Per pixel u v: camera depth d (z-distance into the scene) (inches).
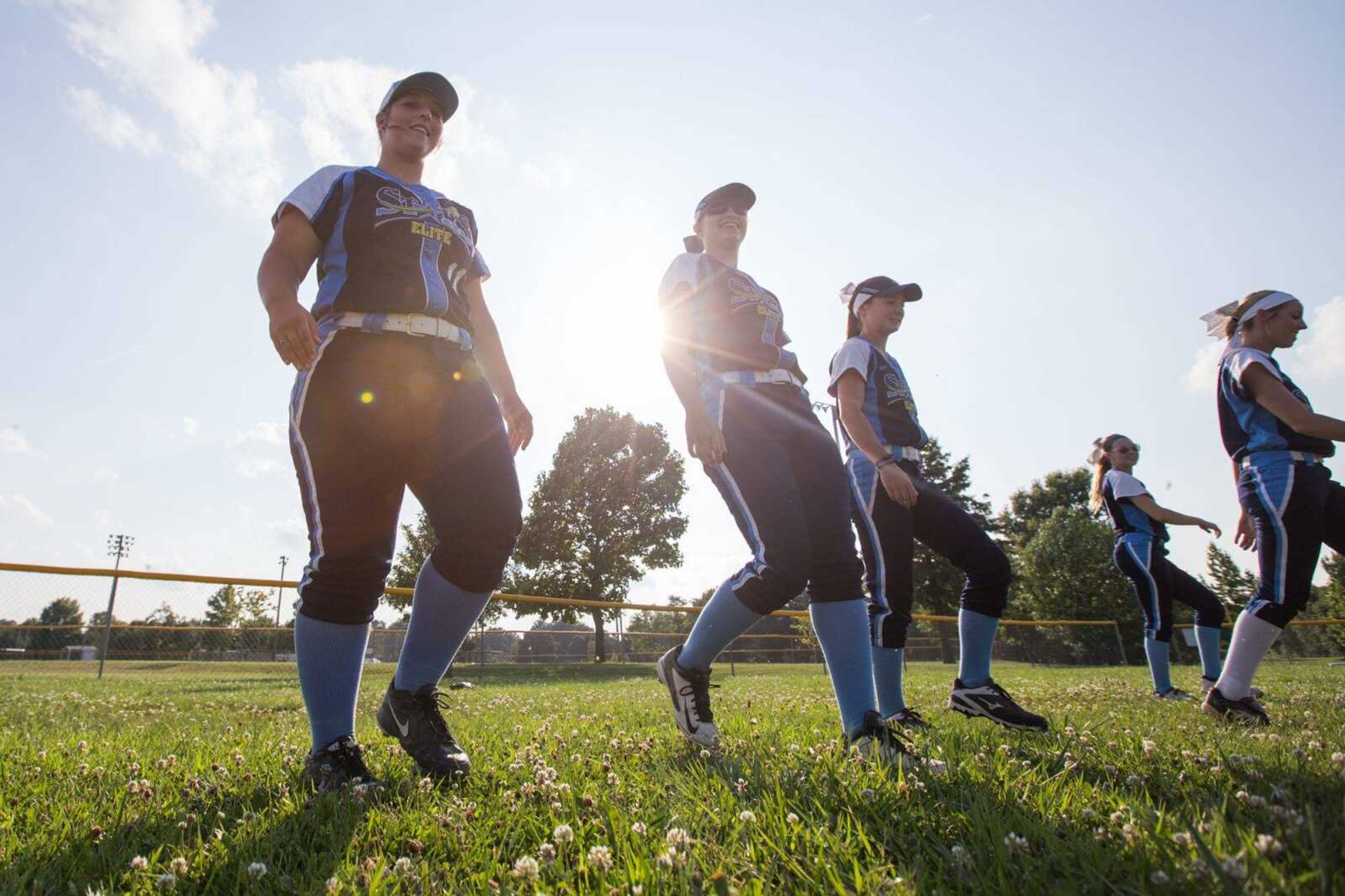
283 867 58.1
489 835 63.9
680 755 105.3
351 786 78.6
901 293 153.8
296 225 94.6
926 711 176.7
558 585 1546.5
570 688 365.7
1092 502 281.4
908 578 141.5
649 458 1669.5
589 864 53.1
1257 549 160.1
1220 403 169.3
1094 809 63.8
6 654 605.0
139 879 54.6
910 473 146.0
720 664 884.6
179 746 122.7
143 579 448.8
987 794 67.4
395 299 93.2
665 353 122.4
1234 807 60.4
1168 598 253.1
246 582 477.4
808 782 77.9
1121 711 178.2
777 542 112.0
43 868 56.5
